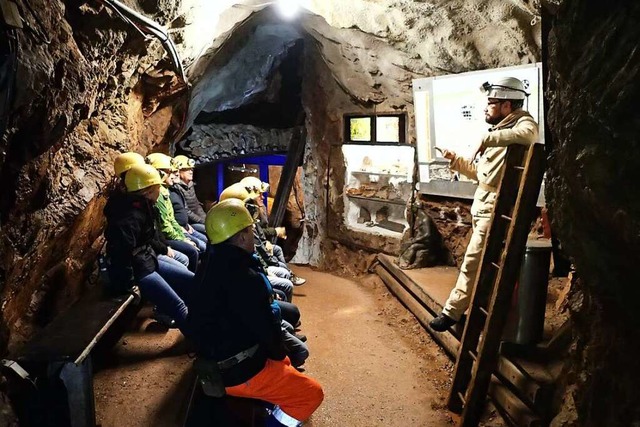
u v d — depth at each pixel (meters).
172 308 3.87
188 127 8.70
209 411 2.52
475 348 3.53
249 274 2.43
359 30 6.45
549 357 3.41
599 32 2.06
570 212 2.28
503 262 3.11
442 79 5.65
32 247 3.03
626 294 2.02
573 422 2.57
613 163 1.91
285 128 9.86
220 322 2.45
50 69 2.42
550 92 2.63
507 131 3.27
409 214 6.89
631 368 2.05
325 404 3.79
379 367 4.40
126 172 3.79
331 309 6.01
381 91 7.15
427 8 5.30
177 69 4.27
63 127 2.84
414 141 6.79
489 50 5.29
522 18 4.68
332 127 8.33
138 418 3.46
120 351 4.46
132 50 4.16
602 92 1.97
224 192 5.03
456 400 3.63
